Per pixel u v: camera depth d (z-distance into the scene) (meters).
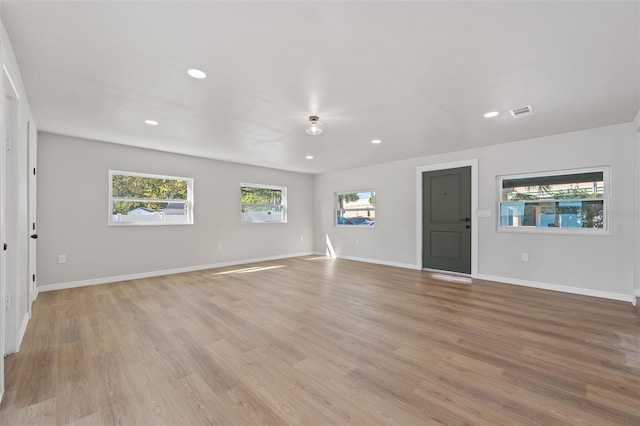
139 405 1.60
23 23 1.67
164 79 2.37
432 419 1.49
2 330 1.63
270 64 2.15
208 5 1.53
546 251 4.06
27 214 2.78
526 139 4.18
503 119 3.32
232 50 1.97
